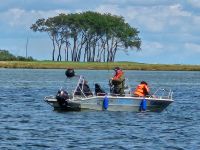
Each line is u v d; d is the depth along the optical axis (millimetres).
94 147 54156
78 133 62094
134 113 80250
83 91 81438
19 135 59969
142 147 54562
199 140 58594
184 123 72000
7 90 134625
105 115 77438
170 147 54719
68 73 82125
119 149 53531
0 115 77812
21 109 86188
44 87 148625
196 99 113000
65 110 81688
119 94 81125
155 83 184875
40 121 71438
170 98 84438
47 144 55156
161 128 67062
